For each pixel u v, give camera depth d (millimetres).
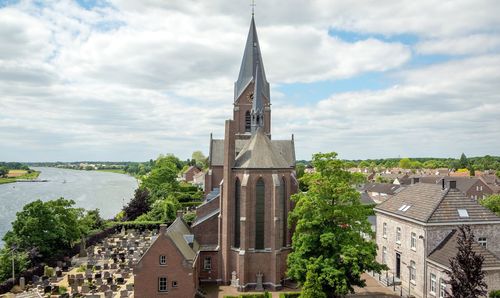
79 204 170250
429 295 48656
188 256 49906
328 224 45281
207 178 82000
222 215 56062
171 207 102625
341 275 41625
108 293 48719
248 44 84688
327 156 46031
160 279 48125
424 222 48906
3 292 51531
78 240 77375
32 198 190125
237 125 84000
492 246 50156
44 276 57625
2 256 57375
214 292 52406
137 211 111375
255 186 54562
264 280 54219
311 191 45094
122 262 66500
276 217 54094
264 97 85312
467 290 29953
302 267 43906
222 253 55812
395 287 54562
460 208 50781
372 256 42969
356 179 46906
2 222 126125
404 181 167750
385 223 61188
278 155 59031
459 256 31031
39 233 64125
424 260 49031
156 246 48062
